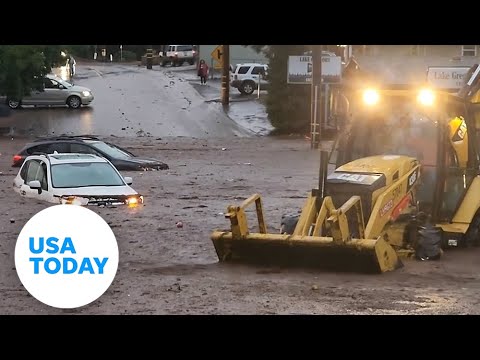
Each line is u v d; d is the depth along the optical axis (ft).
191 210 66.39
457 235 47.55
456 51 139.85
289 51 153.07
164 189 82.48
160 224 58.70
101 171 66.85
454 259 45.70
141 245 50.85
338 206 43.32
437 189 46.96
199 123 160.04
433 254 44.96
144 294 36.99
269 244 42.04
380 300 35.94
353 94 49.26
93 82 208.44
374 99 48.34
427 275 41.42
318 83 128.98
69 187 64.34
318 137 129.39
